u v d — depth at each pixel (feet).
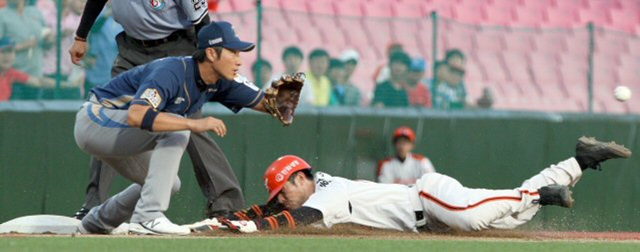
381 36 140.87
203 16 85.25
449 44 143.74
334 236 72.02
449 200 75.92
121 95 72.84
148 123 68.18
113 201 77.97
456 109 126.31
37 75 115.24
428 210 77.36
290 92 77.87
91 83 116.88
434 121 123.95
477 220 75.61
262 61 125.80
